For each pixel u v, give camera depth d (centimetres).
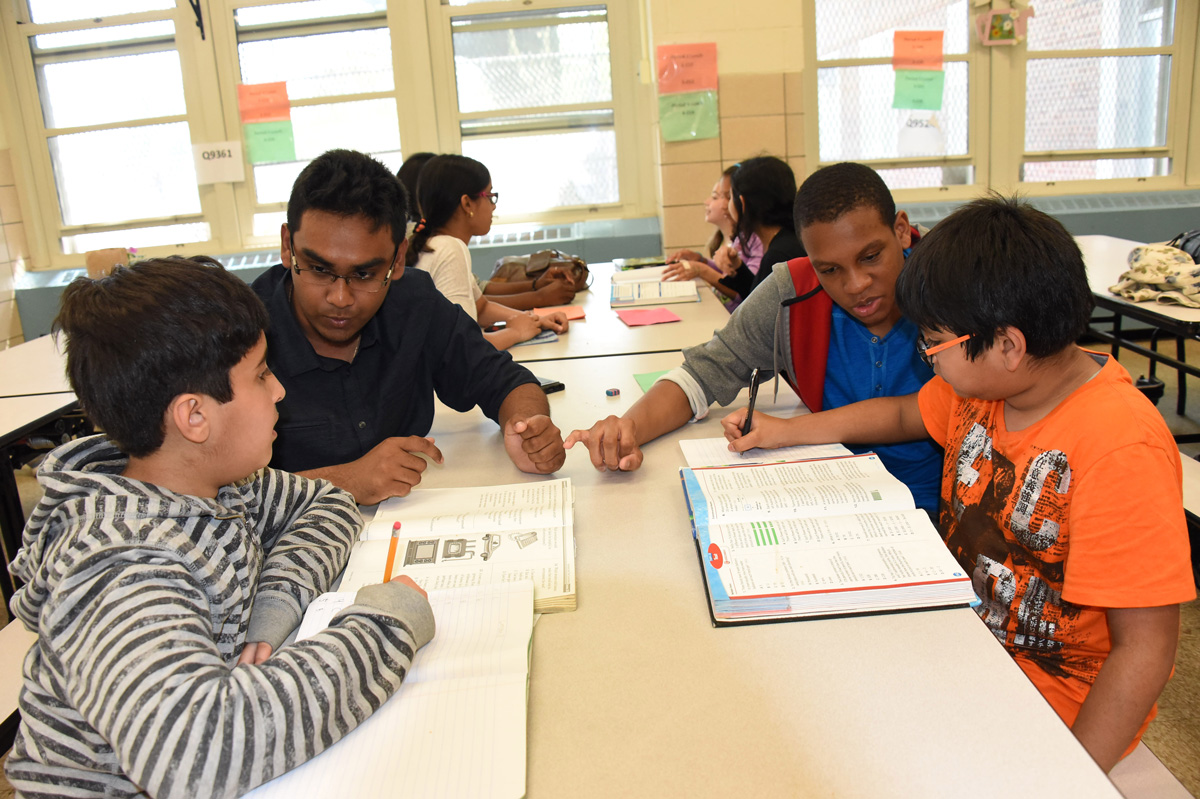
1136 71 410
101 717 56
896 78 398
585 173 427
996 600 98
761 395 158
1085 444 84
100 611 59
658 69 364
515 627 76
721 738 63
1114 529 80
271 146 414
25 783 64
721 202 310
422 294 140
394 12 399
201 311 67
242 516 78
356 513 97
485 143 421
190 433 68
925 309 88
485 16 405
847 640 74
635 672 72
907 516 90
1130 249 313
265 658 72
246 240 428
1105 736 78
